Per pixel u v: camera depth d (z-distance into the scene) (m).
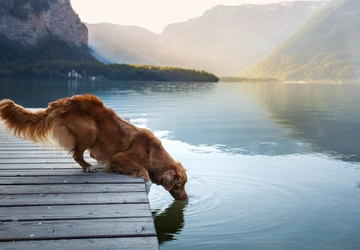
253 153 7.64
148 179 3.90
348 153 7.73
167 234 3.72
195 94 25.39
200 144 8.52
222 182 5.53
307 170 6.34
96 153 4.14
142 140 4.19
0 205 2.96
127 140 4.14
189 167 6.41
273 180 5.70
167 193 4.93
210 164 6.66
